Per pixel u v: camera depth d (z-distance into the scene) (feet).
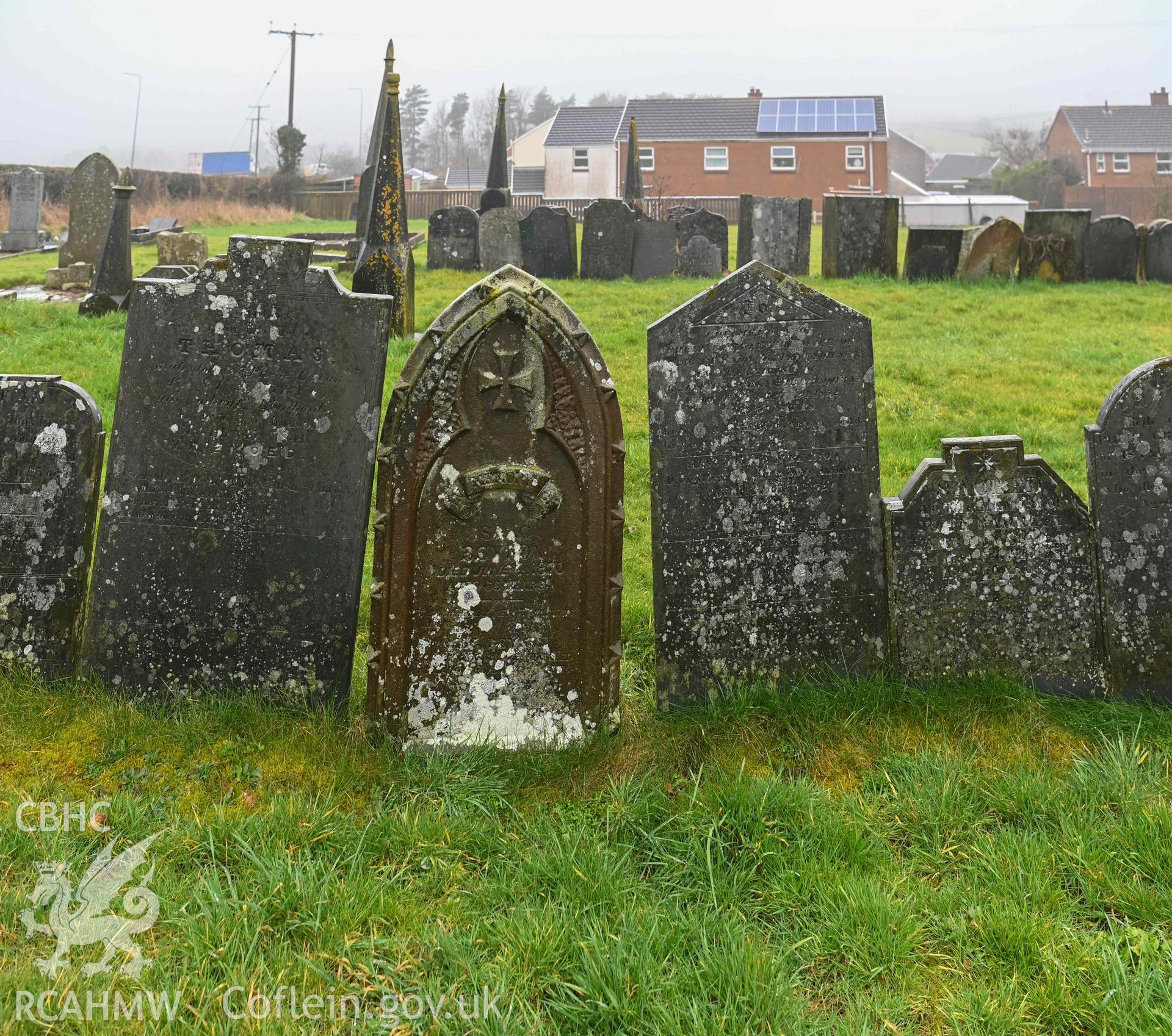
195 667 15.51
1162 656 16.06
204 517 15.31
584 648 14.78
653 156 156.76
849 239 59.06
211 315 15.10
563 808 13.19
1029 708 15.26
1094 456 15.83
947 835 12.68
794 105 160.04
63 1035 9.36
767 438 15.57
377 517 14.33
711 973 10.05
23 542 15.49
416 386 14.14
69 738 14.25
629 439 29.01
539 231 62.34
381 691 14.55
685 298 52.29
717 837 12.17
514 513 14.55
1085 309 49.49
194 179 137.90
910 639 15.89
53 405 15.34
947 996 10.09
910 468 26.53
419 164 454.40
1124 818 12.72
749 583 15.72
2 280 57.88
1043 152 259.19
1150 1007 9.77
